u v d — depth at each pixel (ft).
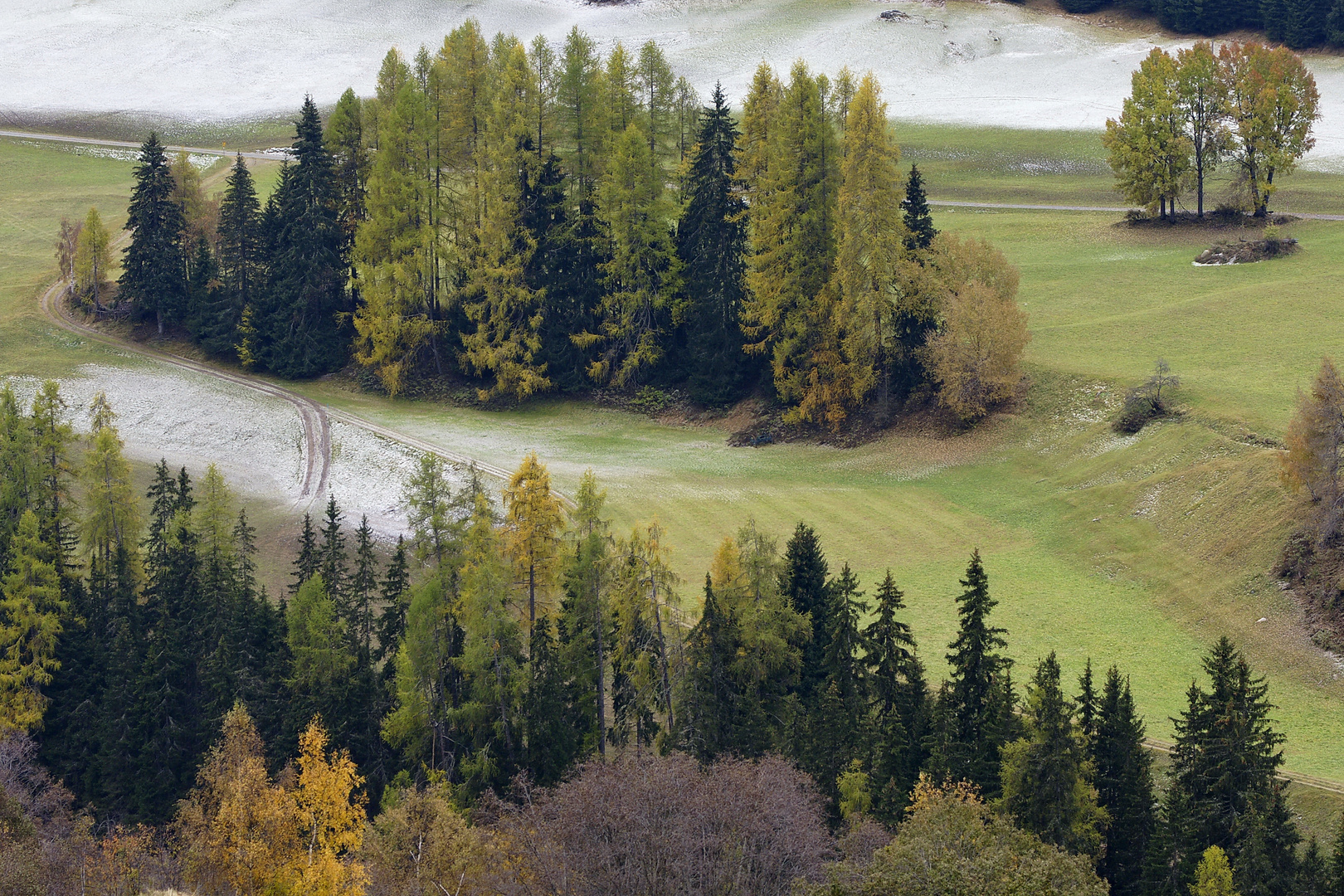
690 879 163.53
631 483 392.88
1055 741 196.75
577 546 271.08
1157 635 285.23
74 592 310.24
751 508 370.32
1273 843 183.52
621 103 484.33
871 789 211.00
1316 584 275.39
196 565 302.45
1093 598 304.30
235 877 187.32
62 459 337.93
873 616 302.04
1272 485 306.76
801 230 424.05
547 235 470.39
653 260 463.42
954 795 182.60
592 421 458.50
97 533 322.34
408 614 252.62
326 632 266.16
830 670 245.04
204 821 202.90
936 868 145.48
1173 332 429.79
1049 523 342.23
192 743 272.72
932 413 409.49
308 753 208.03
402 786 241.96
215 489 307.78
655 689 254.68
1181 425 352.08
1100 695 250.37
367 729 258.37
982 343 387.55
